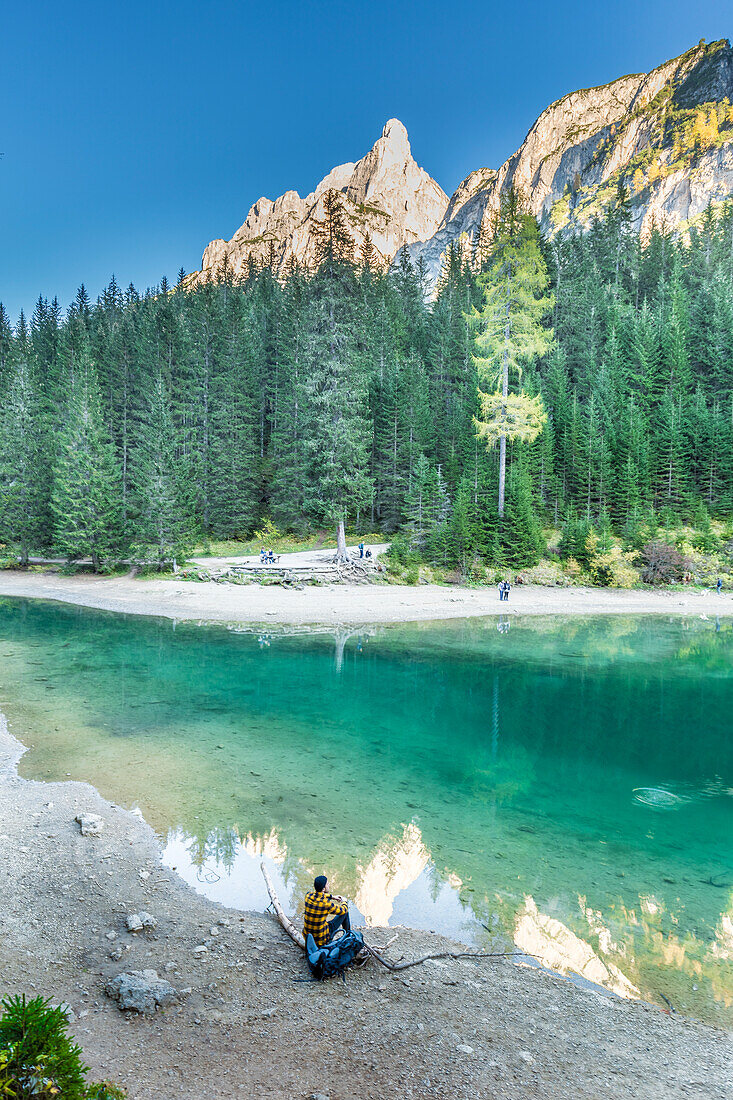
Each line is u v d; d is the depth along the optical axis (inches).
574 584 1813.5
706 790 489.7
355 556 1793.8
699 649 1101.1
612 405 2479.1
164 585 1571.1
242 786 456.8
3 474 1968.5
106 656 906.7
